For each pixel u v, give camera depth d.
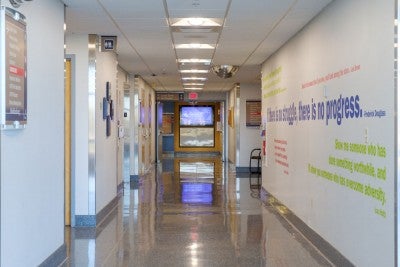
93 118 7.48
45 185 4.92
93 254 5.89
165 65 11.56
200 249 6.15
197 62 11.02
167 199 10.45
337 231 5.34
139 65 11.56
